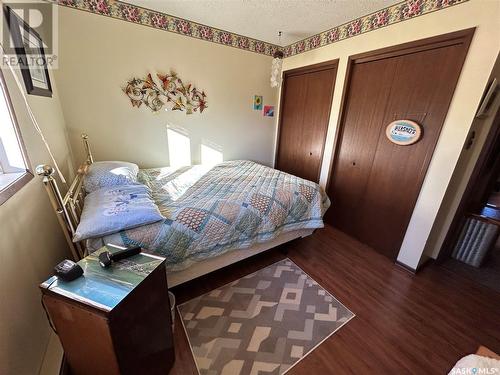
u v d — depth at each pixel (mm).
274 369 1208
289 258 2189
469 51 1563
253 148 3506
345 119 2549
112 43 2221
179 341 1335
